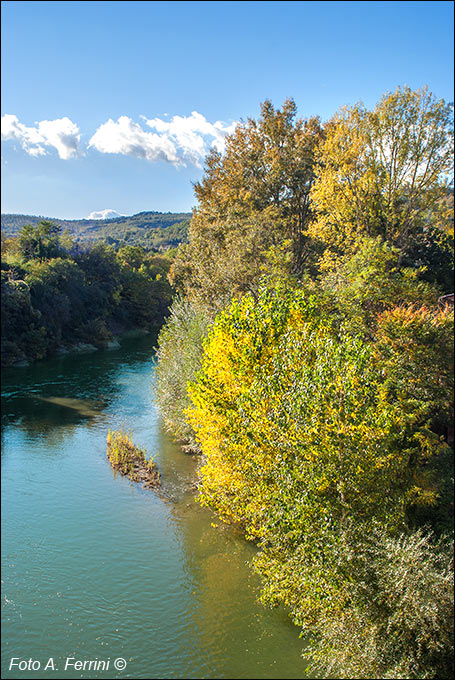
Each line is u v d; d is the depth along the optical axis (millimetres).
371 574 11398
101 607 14062
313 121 44531
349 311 21578
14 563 15992
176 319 31672
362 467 12297
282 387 13406
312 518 12195
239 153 46406
